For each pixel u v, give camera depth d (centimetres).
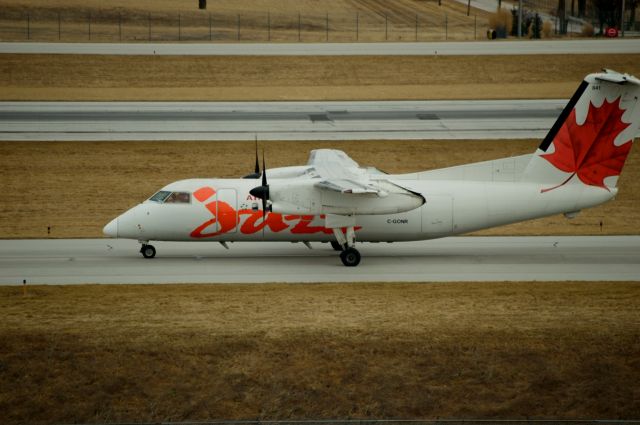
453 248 15862
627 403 9338
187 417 9119
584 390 9525
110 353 10025
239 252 15388
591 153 14612
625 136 14525
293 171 14950
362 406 9288
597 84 14312
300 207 13975
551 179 14725
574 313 11438
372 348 10162
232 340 10300
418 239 14775
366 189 13025
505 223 14800
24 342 10269
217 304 11856
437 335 10525
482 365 9875
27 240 16338
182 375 9669
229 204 14625
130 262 14588
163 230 14662
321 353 10062
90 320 11050
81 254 15162
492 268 14275
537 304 11906
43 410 9194
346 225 14175
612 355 10088
